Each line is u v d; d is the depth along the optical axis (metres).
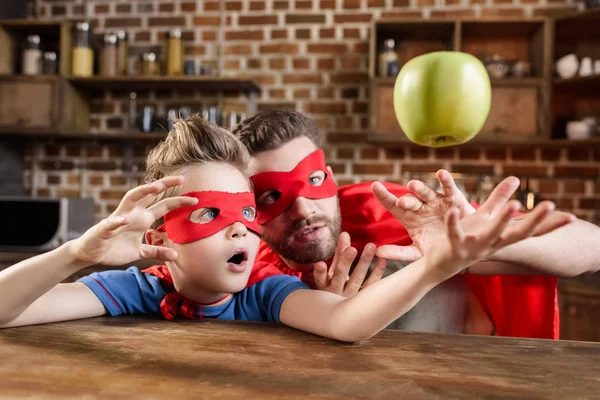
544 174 2.52
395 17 2.61
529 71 2.39
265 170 0.94
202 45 2.73
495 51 2.53
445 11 2.58
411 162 2.60
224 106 2.69
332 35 2.65
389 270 0.98
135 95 2.74
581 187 2.49
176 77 2.44
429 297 0.97
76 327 0.56
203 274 0.68
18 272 0.55
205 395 0.36
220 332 0.55
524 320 0.95
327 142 2.64
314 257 0.95
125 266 1.87
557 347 0.50
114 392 0.37
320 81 2.65
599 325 1.74
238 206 0.69
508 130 2.28
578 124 2.31
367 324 0.50
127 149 2.75
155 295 0.72
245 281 0.71
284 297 0.69
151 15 2.75
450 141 0.61
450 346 0.50
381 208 1.09
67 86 2.52
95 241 0.53
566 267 0.83
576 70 2.32
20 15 2.76
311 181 0.96
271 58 2.68
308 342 0.51
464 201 0.55
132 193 0.53
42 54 2.62
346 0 2.64
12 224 2.21
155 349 0.47
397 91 0.61
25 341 0.50
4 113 2.49
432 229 0.56
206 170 0.70
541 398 0.37
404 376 0.41
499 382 0.40
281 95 2.68
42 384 0.38
